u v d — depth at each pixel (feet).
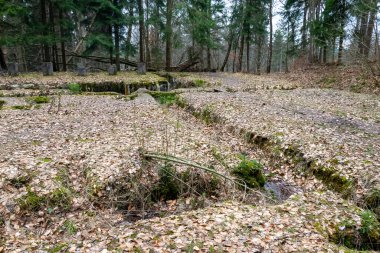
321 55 95.20
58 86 48.34
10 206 15.40
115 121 30.22
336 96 44.27
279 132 26.71
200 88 52.19
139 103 39.68
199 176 19.43
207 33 77.61
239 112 34.04
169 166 19.33
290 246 12.36
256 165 20.97
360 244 13.74
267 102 39.93
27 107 34.86
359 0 55.16
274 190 20.15
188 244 12.46
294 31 97.71
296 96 44.88
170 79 65.31
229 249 12.14
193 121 35.53
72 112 33.45
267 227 13.76
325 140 24.23
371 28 57.72
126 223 15.88
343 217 14.74
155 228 13.91
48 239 14.02
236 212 15.38
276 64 176.24
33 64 89.15
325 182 19.84
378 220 15.70
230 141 28.02
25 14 58.80
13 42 56.80
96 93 46.16
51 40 59.88
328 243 12.79
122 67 115.65
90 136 24.94
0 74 53.67
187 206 17.89
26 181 17.11
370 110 34.76
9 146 21.79
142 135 25.54
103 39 64.95
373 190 17.15
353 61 59.67
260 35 91.91
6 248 12.96
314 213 15.08
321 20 66.64
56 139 23.85
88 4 64.69
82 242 13.29
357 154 21.34
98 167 18.92
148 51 84.43
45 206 15.93
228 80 63.67
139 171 18.86
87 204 16.63
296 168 22.21
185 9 71.05
